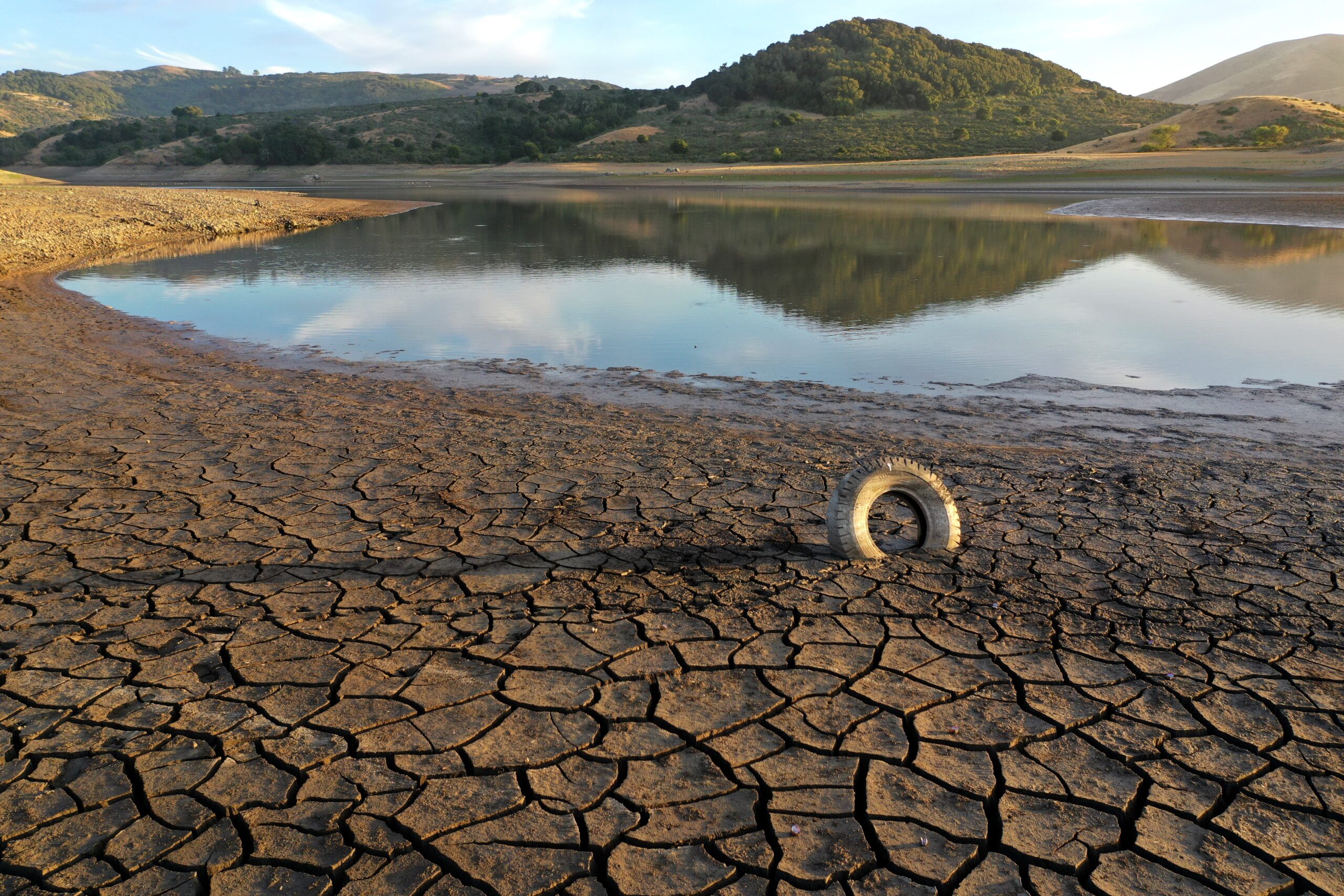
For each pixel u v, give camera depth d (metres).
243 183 90.88
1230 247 23.33
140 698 3.20
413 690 3.27
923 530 4.68
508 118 125.50
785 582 4.23
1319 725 3.10
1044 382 9.50
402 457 6.39
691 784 2.77
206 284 17.50
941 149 100.25
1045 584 4.23
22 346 10.70
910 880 2.39
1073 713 3.16
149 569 4.33
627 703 3.21
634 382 9.54
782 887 2.36
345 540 4.74
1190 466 6.34
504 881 2.36
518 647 3.60
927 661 3.51
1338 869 2.45
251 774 2.79
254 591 4.09
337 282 18.00
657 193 59.28
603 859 2.45
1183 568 4.42
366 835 2.52
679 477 5.95
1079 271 18.89
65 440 6.66
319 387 9.09
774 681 3.36
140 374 9.45
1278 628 3.79
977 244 24.95
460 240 28.12
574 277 18.95
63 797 2.67
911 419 7.96
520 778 2.79
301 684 3.30
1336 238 25.17
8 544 4.62
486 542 4.73
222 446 6.61
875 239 26.45
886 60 139.12
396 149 108.81
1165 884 2.39
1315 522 5.10
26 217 26.08
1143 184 52.94
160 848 2.46
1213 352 10.90
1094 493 5.67
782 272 19.47
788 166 85.88
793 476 6.00
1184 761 2.91
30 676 3.34
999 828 2.59
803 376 9.85
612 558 4.53
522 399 8.67
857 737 3.02
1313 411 8.18
